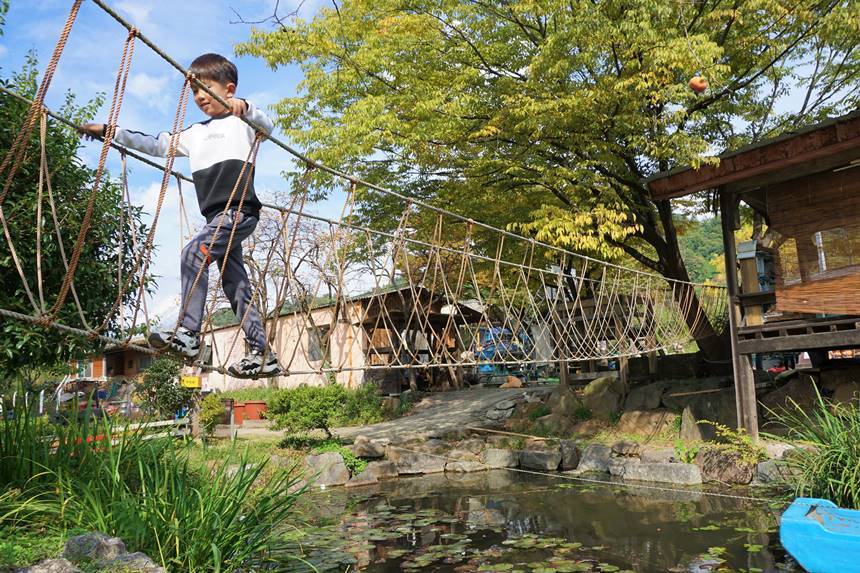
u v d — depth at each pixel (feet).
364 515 24.40
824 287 27.84
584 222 31.50
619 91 31.55
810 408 30.66
